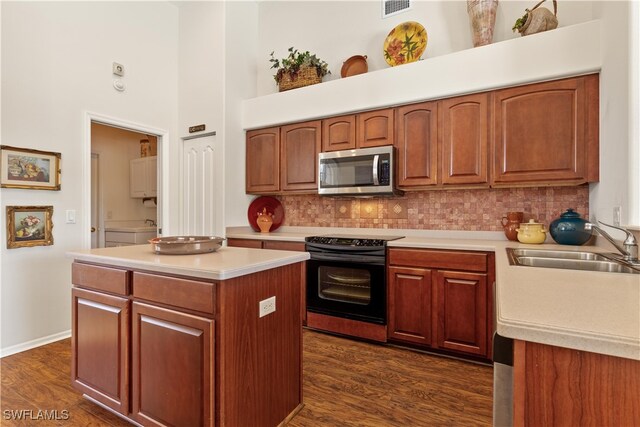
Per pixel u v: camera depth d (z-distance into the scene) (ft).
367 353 8.29
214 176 11.82
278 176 11.51
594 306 2.58
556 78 7.45
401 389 6.57
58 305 9.20
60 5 9.30
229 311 4.37
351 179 9.84
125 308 5.16
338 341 9.08
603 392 2.10
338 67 11.58
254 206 12.65
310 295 9.73
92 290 5.68
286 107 11.15
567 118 7.36
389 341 8.82
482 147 8.22
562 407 2.20
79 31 9.75
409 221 10.31
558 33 7.37
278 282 5.31
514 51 7.79
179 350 4.55
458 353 7.89
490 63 8.04
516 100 7.86
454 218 9.66
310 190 10.85
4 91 8.15
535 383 2.27
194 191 12.36
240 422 4.54
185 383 4.50
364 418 5.65
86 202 9.81
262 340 4.96
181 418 4.55
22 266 8.51
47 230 8.91
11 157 8.22
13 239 8.28
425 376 7.10
